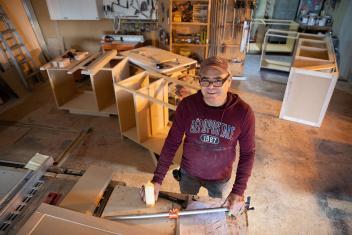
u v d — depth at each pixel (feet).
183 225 4.25
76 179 5.53
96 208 4.85
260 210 7.68
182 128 4.76
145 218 4.40
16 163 9.38
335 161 9.56
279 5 20.18
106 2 15.16
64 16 15.01
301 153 9.95
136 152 10.00
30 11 15.72
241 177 4.61
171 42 14.64
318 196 8.15
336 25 17.21
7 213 4.74
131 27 15.93
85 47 17.13
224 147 4.60
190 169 5.24
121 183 5.49
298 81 10.94
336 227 7.20
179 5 14.42
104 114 12.28
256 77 16.51
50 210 4.06
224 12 14.73
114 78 10.78
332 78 10.23
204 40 15.06
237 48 15.85
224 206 4.40
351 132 11.19
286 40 21.25
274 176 8.88
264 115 12.38
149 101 9.17
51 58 17.49
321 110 11.07
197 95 4.53
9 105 13.41
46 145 10.39
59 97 12.50
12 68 14.11
